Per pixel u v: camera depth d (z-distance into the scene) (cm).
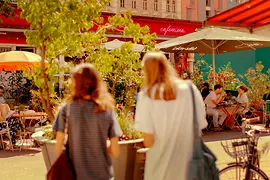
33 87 1438
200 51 1443
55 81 628
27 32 594
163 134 357
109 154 355
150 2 3088
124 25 707
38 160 855
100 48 675
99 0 646
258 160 459
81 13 611
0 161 852
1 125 986
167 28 1998
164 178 360
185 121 361
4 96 1579
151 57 364
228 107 1209
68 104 349
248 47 1334
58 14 601
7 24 1574
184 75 1633
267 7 1481
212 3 3616
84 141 341
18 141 1086
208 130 1202
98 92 349
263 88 1441
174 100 357
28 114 1077
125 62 684
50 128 574
